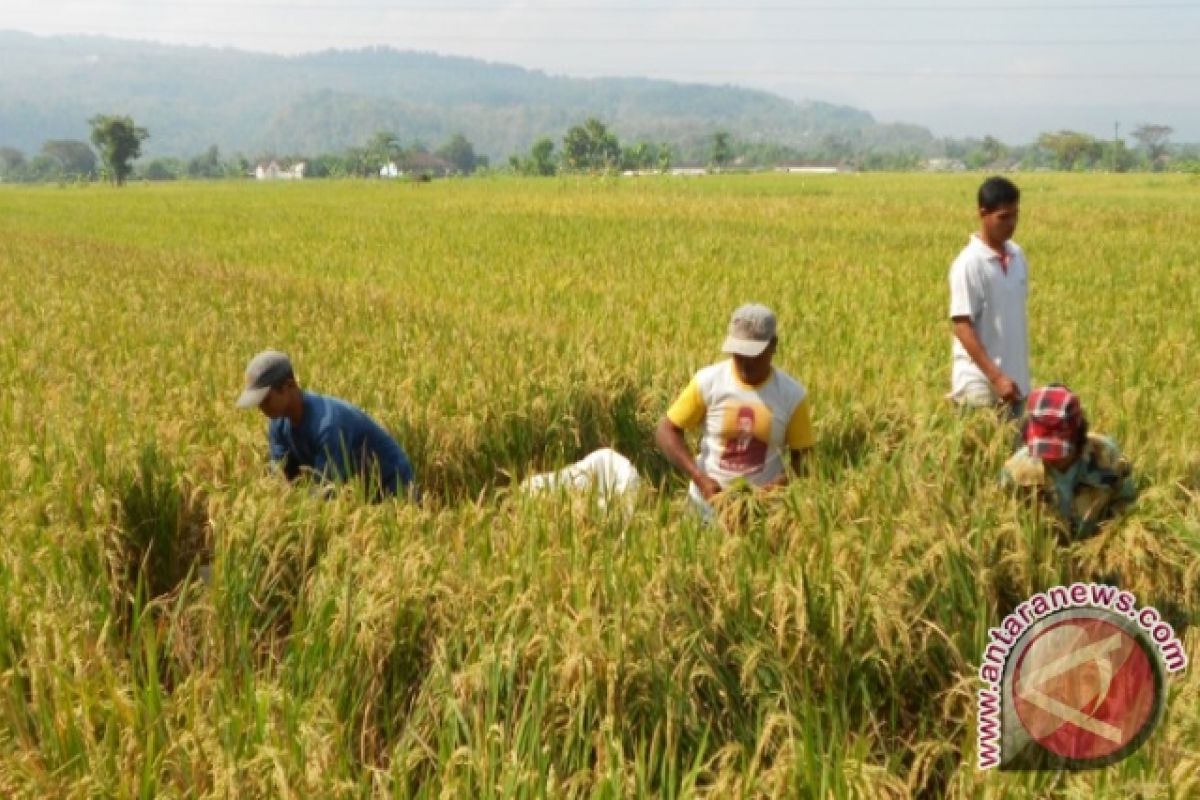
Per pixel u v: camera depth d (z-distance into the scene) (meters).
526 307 14.59
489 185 76.88
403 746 4.08
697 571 4.73
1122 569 5.01
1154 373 9.24
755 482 6.01
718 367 6.05
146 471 6.13
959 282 6.93
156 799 3.70
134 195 74.62
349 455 6.48
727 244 23.97
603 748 4.02
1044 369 9.38
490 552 5.18
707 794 3.77
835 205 41.66
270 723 3.92
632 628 4.35
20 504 5.75
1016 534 4.95
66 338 10.91
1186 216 33.12
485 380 8.69
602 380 8.83
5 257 22.81
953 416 6.84
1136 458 5.93
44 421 7.04
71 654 4.38
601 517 5.50
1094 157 187.00
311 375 8.98
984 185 6.90
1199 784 3.52
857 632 4.51
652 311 13.51
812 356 10.25
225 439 6.88
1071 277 17.00
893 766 4.22
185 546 6.14
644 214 37.47
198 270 19.92
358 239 27.12
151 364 9.24
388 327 11.92
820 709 4.43
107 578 5.34
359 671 4.60
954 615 4.75
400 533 5.39
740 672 4.44
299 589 5.27
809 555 4.78
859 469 6.06
